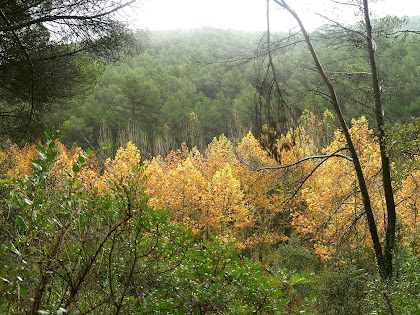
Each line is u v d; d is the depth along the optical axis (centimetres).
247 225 1831
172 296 318
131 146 1848
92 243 252
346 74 857
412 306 437
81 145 3422
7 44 559
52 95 682
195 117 4266
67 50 639
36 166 218
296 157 852
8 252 199
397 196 1144
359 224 1116
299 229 1356
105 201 255
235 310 305
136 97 4553
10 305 193
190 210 1722
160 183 1711
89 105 4069
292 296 615
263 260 1622
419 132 677
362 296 648
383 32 835
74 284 233
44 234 234
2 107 693
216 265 359
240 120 3350
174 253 320
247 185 1859
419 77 2061
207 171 2277
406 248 906
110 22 579
